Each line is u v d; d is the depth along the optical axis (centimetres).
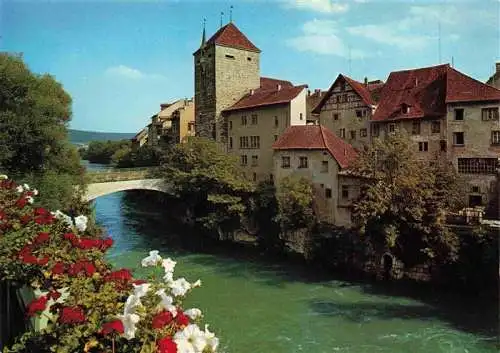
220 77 5619
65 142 3397
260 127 4972
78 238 1025
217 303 2691
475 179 3459
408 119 3838
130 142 11575
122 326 579
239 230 4328
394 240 2950
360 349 2073
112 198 8056
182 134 7062
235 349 2061
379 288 2978
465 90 3559
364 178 3344
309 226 3675
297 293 2883
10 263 943
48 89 3466
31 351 644
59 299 771
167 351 536
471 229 2909
